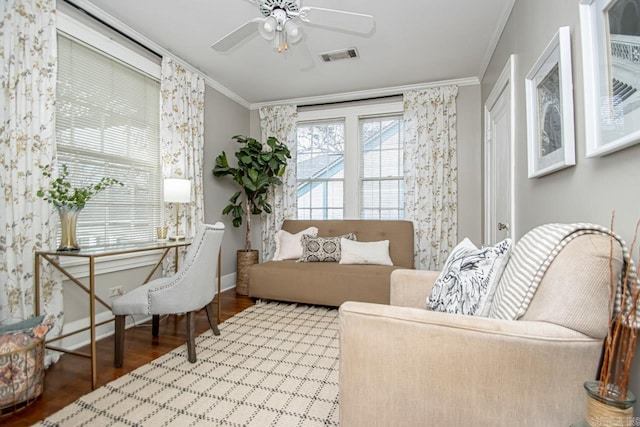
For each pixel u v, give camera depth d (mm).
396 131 4051
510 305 1057
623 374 766
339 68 3359
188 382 1776
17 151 1860
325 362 2018
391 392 1011
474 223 3631
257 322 2787
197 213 3324
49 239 2016
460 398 940
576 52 1309
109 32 2510
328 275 3105
